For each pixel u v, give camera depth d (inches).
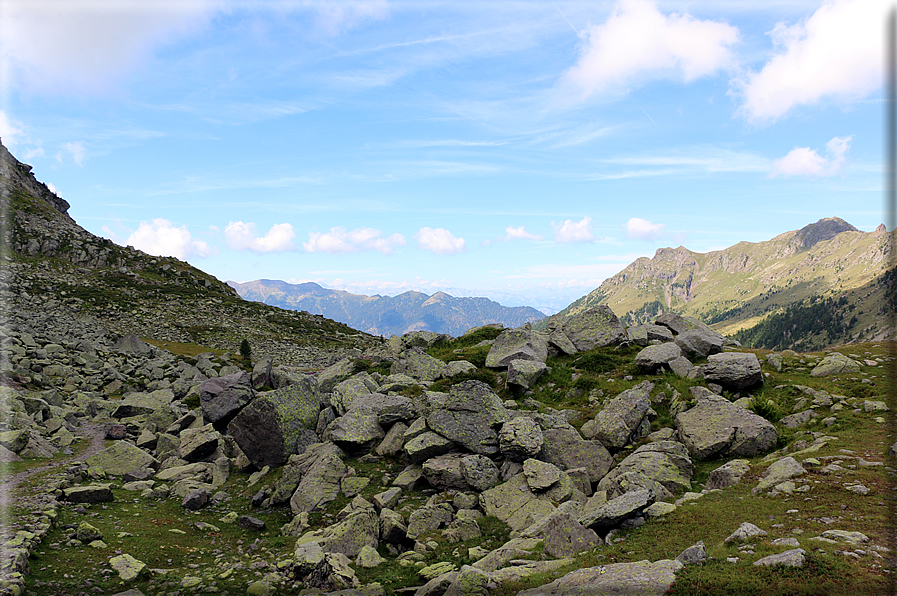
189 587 646.5
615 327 1814.7
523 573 569.6
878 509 568.4
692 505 697.6
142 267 6663.4
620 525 675.4
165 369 2620.6
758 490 708.7
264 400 1226.6
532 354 1611.7
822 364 1349.7
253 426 1204.5
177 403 1817.2
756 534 546.6
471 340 2203.5
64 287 5246.1
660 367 1428.4
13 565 600.1
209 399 1515.7
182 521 917.8
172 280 6545.3
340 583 649.0
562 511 722.8
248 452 1199.6
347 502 973.8
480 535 789.2
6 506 836.6
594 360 1576.0
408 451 1065.5
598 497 829.8
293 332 5772.6
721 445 955.3
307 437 1235.9
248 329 5472.4
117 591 618.5
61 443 1342.3
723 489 759.1
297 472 1073.5
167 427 1596.9
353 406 1306.6
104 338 3139.8
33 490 937.5
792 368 1397.6
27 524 751.1
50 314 4158.5
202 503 1013.8
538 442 1010.1
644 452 948.6
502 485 926.4
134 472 1178.0
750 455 940.0
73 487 970.7
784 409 1138.7
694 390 1220.5
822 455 788.6
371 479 1056.2
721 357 1301.7
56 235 6496.1
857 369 1301.7
